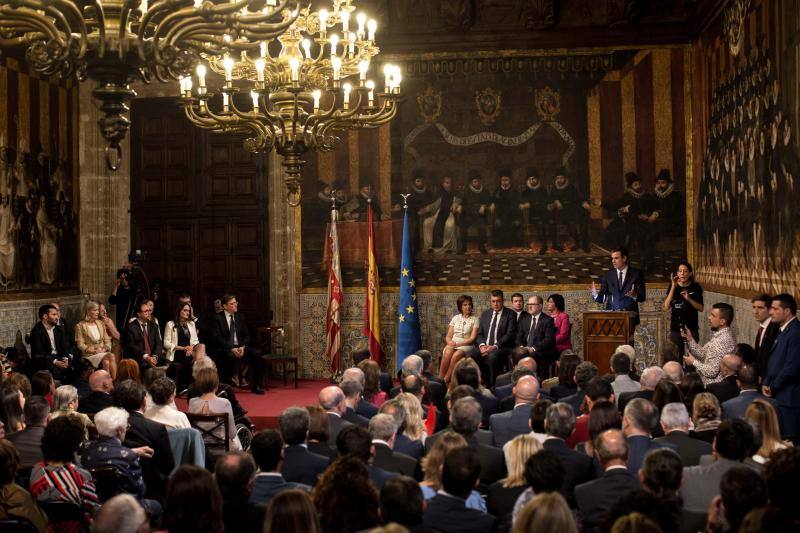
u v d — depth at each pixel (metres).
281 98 8.37
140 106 16.52
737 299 12.15
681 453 5.63
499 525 4.85
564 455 5.44
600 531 3.63
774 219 10.36
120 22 5.85
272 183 16.09
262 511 4.38
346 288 15.78
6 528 4.74
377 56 15.76
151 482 6.76
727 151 12.70
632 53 15.38
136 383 6.99
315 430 6.01
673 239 15.27
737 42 12.07
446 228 15.66
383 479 5.16
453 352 14.00
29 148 14.12
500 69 15.61
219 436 7.92
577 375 7.70
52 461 5.45
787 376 8.38
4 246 13.33
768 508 3.16
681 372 7.93
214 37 6.39
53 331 12.94
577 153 15.51
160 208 16.45
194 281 16.38
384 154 15.79
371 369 8.70
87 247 16.09
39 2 5.88
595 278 15.39
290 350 15.90
